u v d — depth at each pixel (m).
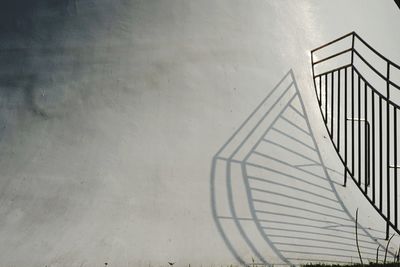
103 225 4.56
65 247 4.36
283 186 5.18
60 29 5.87
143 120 5.32
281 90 5.94
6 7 6.10
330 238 4.85
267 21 6.41
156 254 4.38
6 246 4.36
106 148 5.10
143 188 4.86
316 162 5.56
